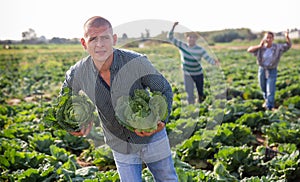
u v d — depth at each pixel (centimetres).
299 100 1184
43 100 1555
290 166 600
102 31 343
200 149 682
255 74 2191
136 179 394
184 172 501
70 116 387
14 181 571
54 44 5619
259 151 672
